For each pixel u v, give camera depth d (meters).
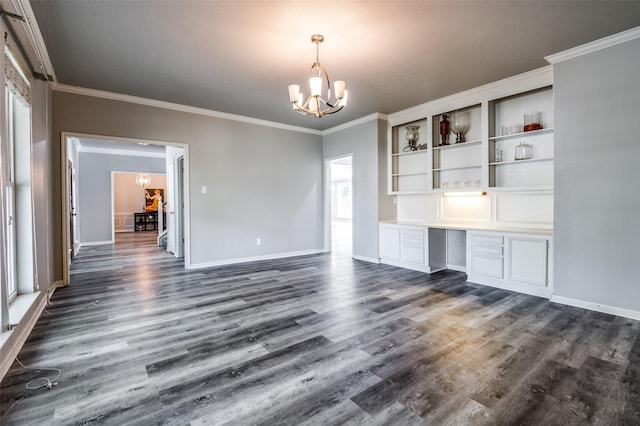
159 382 1.94
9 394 1.81
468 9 2.51
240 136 5.59
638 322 2.81
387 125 5.61
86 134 4.22
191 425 1.56
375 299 3.53
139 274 4.76
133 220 11.93
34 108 3.11
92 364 2.15
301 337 2.56
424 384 1.90
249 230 5.74
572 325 2.76
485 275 4.09
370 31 2.82
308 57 3.32
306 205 6.51
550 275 3.48
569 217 3.26
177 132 4.94
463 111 4.70
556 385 1.88
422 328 2.73
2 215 2.14
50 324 2.84
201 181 5.20
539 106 3.96
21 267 2.94
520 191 4.16
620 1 2.41
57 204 4.05
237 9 2.49
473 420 1.58
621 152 2.94
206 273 4.81
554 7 2.49
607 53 3.00
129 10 2.49
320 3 2.42
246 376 2.00
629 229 2.90
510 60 3.42
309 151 6.53
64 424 1.57
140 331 2.69
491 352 2.29
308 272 4.87
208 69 3.61
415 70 3.67
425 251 4.81
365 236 5.79
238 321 2.91
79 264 5.54
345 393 1.82
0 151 2.06
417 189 5.46
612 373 2.00
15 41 2.54
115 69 3.60
